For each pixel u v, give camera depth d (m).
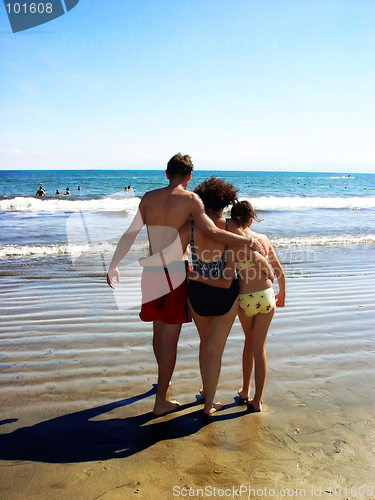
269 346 3.71
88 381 3.02
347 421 2.53
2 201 16.45
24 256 7.55
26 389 2.87
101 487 1.90
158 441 2.31
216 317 2.69
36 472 2.01
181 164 2.78
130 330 4.04
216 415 2.63
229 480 1.97
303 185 51.19
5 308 4.65
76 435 2.36
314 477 2.00
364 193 37.56
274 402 2.78
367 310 4.77
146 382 3.04
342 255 8.29
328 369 3.26
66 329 4.03
